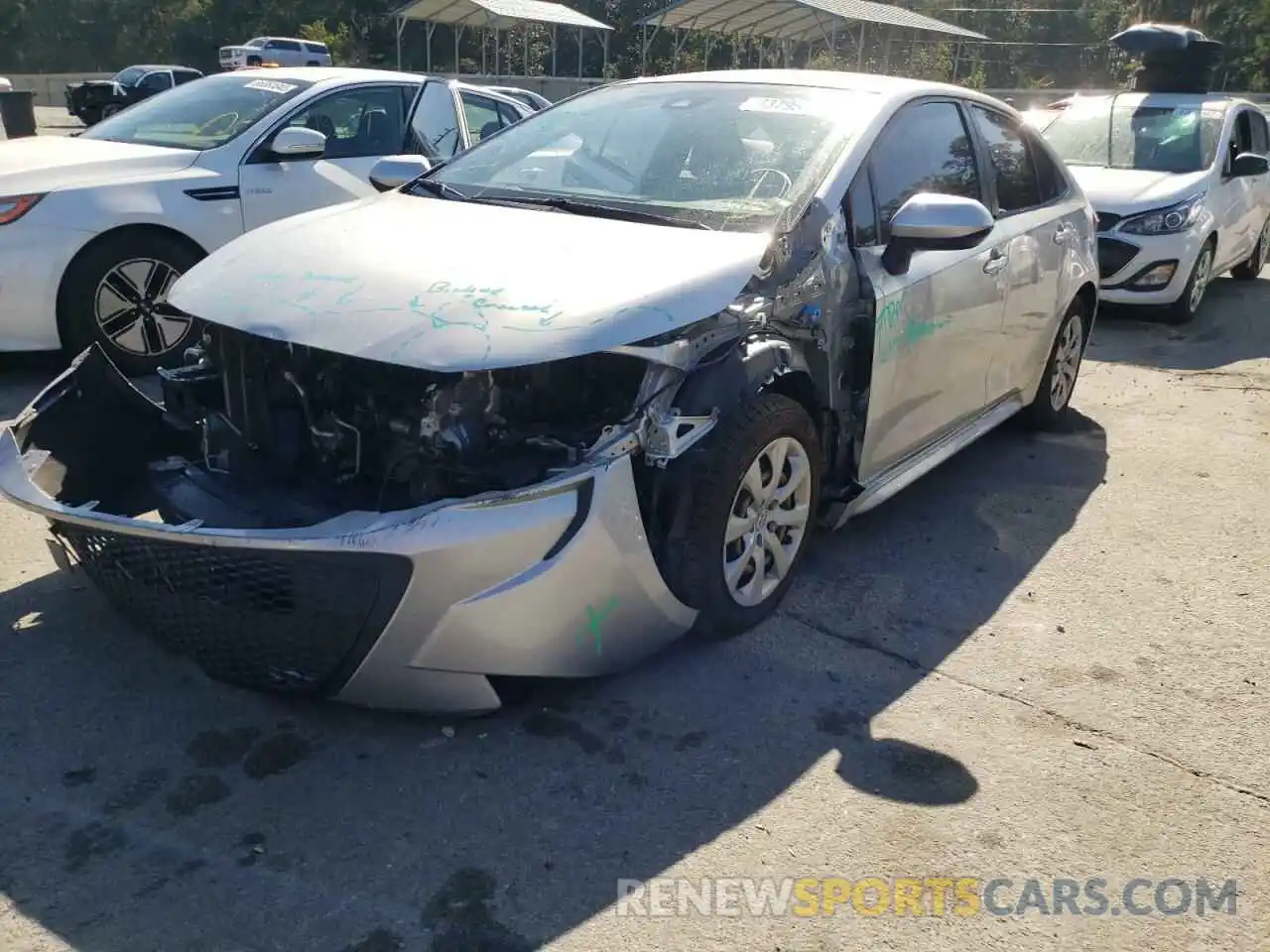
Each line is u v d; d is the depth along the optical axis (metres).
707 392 3.09
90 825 2.58
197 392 3.54
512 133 4.42
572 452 2.89
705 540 3.14
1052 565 4.20
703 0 22.95
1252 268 10.41
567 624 2.85
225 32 53.16
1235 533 4.56
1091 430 5.88
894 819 2.72
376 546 2.60
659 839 2.62
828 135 3.88
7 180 5.55
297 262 3.22
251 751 2.88
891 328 3.79
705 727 3.06
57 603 3.54
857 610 3.78
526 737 2.97
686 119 4.08
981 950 2.34
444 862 2.51
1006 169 4.84
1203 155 8.88
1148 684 3.39
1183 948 2.37
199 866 2.47
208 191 6.02
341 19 51.66
